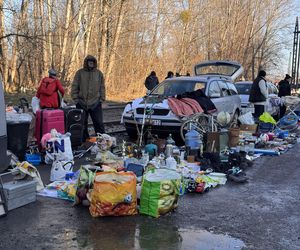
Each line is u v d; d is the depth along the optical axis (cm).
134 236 484
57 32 2480
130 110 1141
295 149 1164
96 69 1053
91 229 501
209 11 4300
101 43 2883
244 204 627
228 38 4591
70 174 699
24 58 2608
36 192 614
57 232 490
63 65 2405
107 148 915
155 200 548
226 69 1892
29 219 529
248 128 1296
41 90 966
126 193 545
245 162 898
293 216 579
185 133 1041
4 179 622
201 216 564
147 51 3394
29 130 932
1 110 593
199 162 845
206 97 1154
